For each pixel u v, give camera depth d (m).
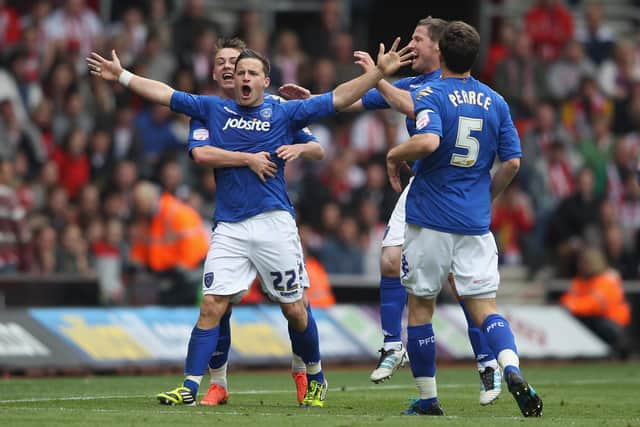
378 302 57.59
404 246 27.55
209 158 29.19
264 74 29.61
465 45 27.19
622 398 36.06
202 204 56.75
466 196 27.09
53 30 63.25
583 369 53.22
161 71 62.41
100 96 61.19
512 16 78.56
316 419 25.59
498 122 27.53
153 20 65.88
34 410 27.58
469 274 27.03
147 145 60.53
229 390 37.91
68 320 45.16
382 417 26.41
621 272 65.88
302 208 61.12
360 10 76.56
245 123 29.53
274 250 29.23
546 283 63.47
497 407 31.59
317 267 53.28
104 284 53.09
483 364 30.44
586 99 72.75
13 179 52.69
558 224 66.25
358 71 68.62
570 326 59.94
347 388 39.75
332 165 62.88
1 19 63.47
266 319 50.34
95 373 46.22
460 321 56.47
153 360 46.12
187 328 48.19
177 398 29.50
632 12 84.19
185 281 49.84
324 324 51.69
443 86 27.17
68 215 54.72
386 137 66.94
